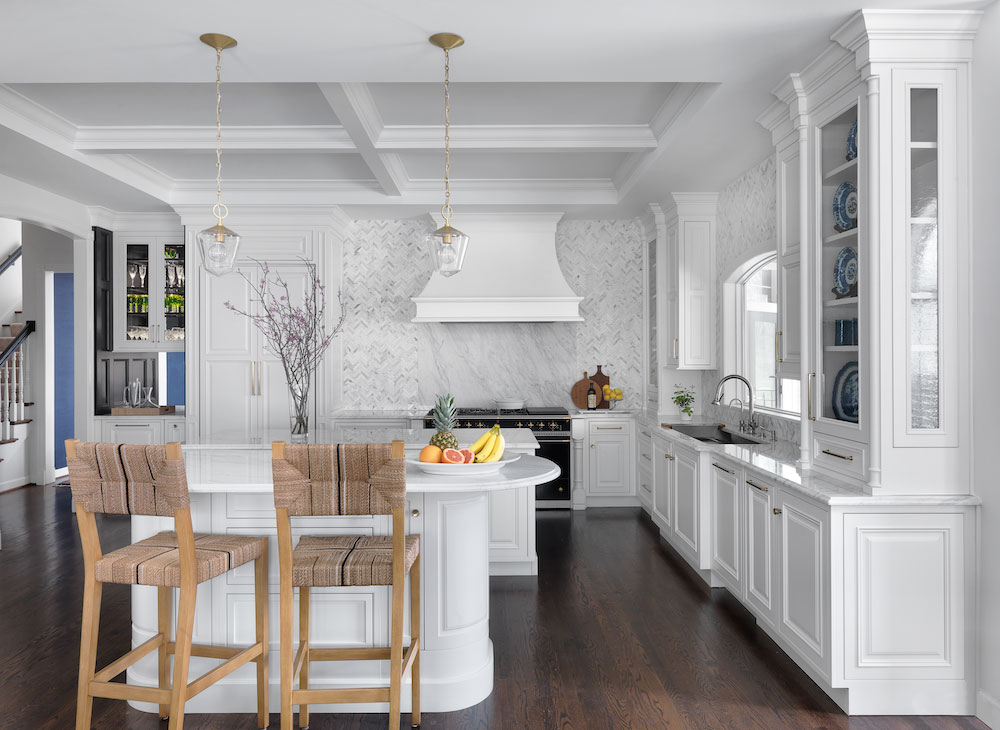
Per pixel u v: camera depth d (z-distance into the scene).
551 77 3.35
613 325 6.89
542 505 6.44
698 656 3.35
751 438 4.80
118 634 3.58
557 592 4.26
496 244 6.43
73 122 4.46
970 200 2.77
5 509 6.42
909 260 2.78
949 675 2.78
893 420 2.78
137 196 5.75
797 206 3.54
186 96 4.06
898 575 2.77
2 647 3.41
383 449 2.35
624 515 6.22
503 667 3.25
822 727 2.70
